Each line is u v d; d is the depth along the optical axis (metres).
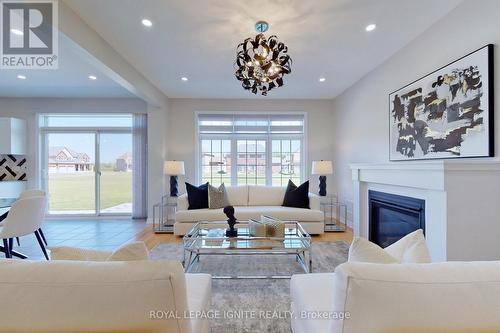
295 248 2.42
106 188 5.41
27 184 5.15
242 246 2.47
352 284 0.75
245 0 2.10
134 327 0.79
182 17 2.33
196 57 3.20
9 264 0.81
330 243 3.54
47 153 5.34
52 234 4.14
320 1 2.12
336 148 5.11
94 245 3.58
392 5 2.19
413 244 1.18
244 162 5.34
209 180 5.30
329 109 5.29
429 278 0.75
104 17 2.33
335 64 3.48
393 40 2.81
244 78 2.32
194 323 1.11
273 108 5.27
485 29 1.96
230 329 1.70
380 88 3.49
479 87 1.98
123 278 0.78
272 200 4.45
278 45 2.20
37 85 4.44
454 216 1.92
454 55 2.24
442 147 2.36
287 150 5.38
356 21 2.43
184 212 3.87
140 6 2.16
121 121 5.40
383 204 3.00
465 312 0.73
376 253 1.07
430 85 2.51
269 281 2.41
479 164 1.90
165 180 4.96
